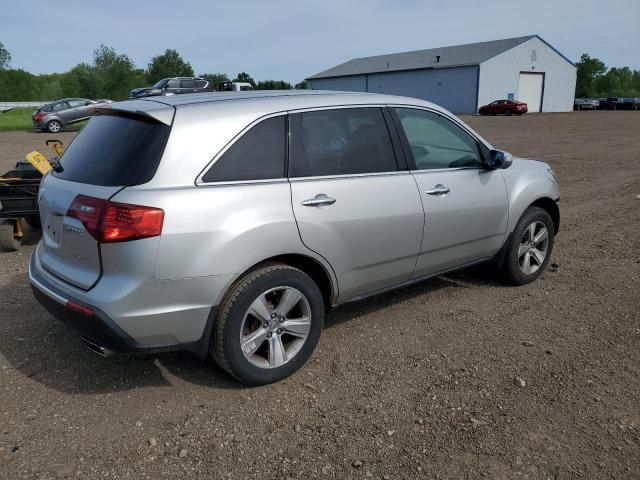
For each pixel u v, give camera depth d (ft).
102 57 243.60
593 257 20.98
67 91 234.58
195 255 10.28
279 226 11.21
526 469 9.36
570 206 30.42
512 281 17.52
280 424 10.53
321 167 12.25
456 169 15.01
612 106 198.70
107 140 11.24
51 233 11.63
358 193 12.60
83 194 10.53
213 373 12.30
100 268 10.24
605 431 10.36
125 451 9.72
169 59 307.17
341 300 13.16
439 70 173.99
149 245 9.91
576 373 12.41
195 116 10.87
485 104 166.71
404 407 11.08
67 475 9.12
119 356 12.98
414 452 9.75
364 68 208.33
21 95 267.80
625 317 15.46
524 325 14.89
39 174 21.65
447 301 16.51
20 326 14.46
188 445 9.90
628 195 33.47
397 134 13.82
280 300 11.69
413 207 13.64
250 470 9.30
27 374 12.14
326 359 12.98
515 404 11.18
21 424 10.40
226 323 10.91
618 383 12.01
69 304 10.39
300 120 12.11
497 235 16.31
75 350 13.24
